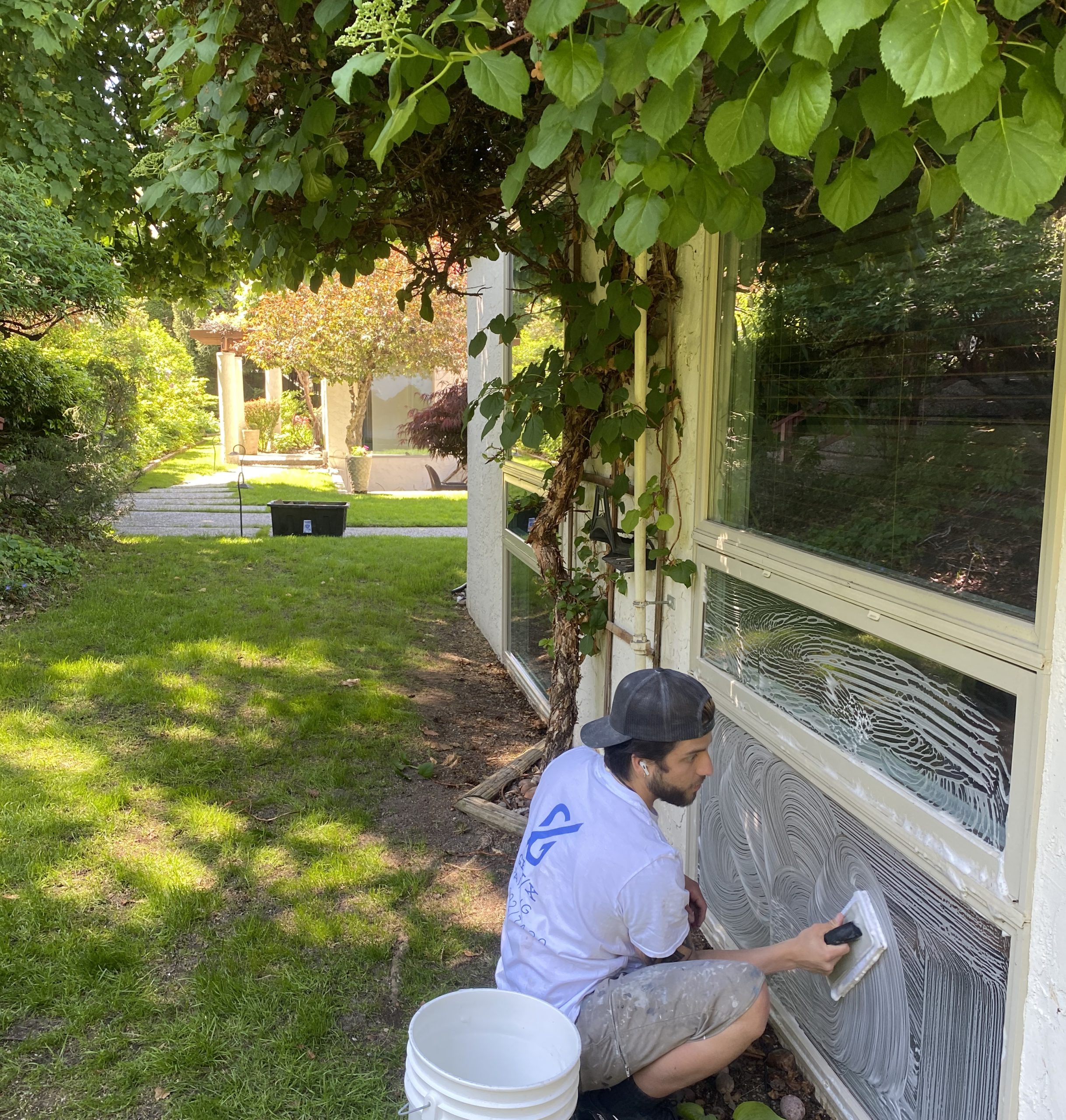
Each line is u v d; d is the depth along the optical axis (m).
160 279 8.81
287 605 7.74
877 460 2.01
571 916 1.98
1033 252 1.54
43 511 9.27
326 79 2.54
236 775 4.25
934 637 1.75
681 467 3.12
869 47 1.24
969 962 1.68
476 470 7.36
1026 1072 1.50
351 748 4.62
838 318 2.17
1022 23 1.40
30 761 4.23
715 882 2.94
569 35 1.32
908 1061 1.89
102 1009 2.55
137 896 3.16
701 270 2.90
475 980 2.77
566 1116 1.63
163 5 2.55
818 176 1.41
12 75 6.82
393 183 3.49
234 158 2.48
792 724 2.33
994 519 1.63
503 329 3.59
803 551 2.33
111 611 7.01
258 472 20.28
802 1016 2.39
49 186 7.35
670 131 1.30
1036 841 1.49
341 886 3.29
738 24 1.21
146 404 19.84
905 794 1.85
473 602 7.64
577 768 2.13
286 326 17.05
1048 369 1.50
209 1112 2.21
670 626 3.23
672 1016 1.89
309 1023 2.52
